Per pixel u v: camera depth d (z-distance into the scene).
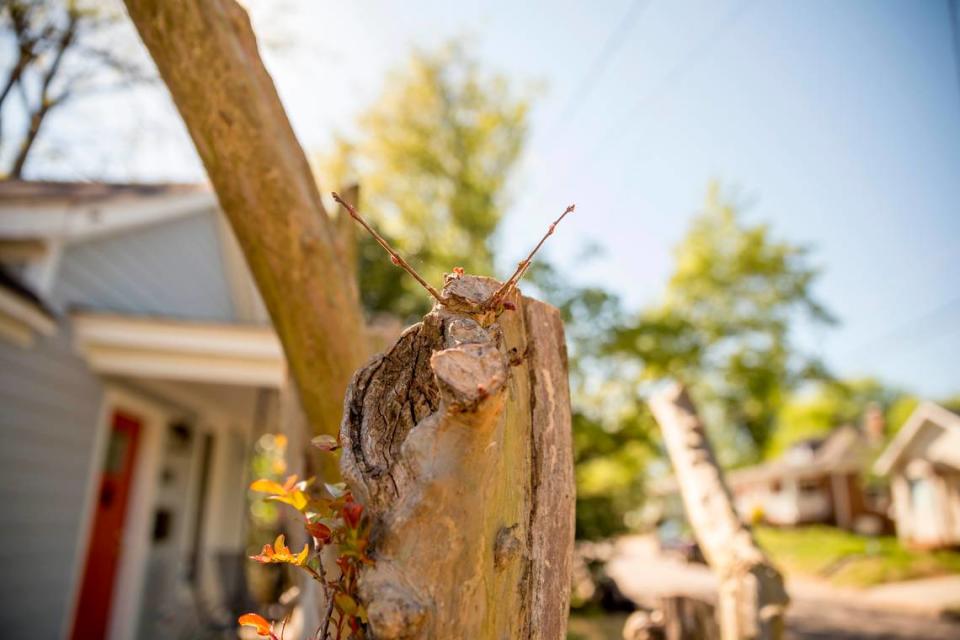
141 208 5.90
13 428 4.40
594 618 9.20
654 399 4.12
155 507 6.51
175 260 7.03
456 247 11.20
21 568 4.46
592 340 9.85
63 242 4.89
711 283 14.34
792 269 14.73
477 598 1.01
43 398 4.70
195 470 7.40
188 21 1.89
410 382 1.23
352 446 1.13
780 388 14.27
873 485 30.80
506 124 12.14
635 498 10.84
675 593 3.41
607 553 10.30
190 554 7.33
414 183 11.64
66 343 4.96
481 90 12.16
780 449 40.69
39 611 4.65
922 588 14.85
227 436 8.43
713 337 12.99
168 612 6.66
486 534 1.04
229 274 8.45
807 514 30.22
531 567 1.26
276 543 1.16
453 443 1.00
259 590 6.10
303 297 2.06
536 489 1.35
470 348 1.03
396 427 1.18
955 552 19.33
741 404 14.70
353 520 1.00
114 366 5.29
